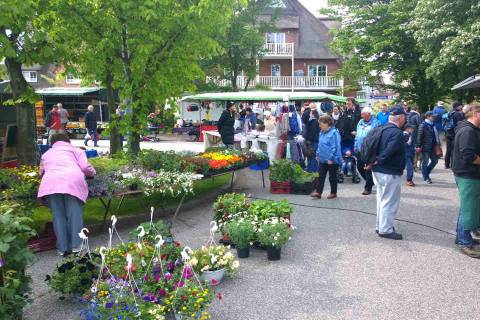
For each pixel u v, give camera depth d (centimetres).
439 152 1137
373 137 667
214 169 890
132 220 785
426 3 2123
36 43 796
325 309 439
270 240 574
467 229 595
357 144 1018
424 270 541
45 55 780
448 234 693
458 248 624
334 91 4300
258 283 507
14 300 364
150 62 943
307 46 4266
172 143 2528
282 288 492
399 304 448
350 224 753
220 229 654
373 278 517
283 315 428
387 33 2784
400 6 2745
